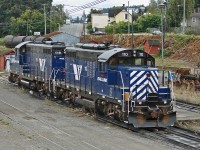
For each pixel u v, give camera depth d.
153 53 65.50
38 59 35.25
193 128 22.11
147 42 66.44
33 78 36.19
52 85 32.03
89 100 26.09
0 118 23.47
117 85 22.61
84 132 20.20
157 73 22.19
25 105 28.73
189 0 87.12
